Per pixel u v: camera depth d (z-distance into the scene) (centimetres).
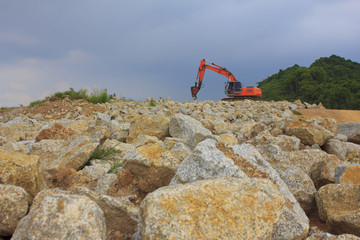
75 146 649
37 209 283
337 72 6675
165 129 939
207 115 1541
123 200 412
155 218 271
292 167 551
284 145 803
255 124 1048
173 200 289
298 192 496
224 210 287
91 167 577
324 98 4894
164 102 2512
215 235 266
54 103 2027
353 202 427
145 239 263
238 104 2395
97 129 820
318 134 919
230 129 1108
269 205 305
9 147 686
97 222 281
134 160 507
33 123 1271
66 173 559
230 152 486
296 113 2106
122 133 980
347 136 1132
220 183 328
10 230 348
